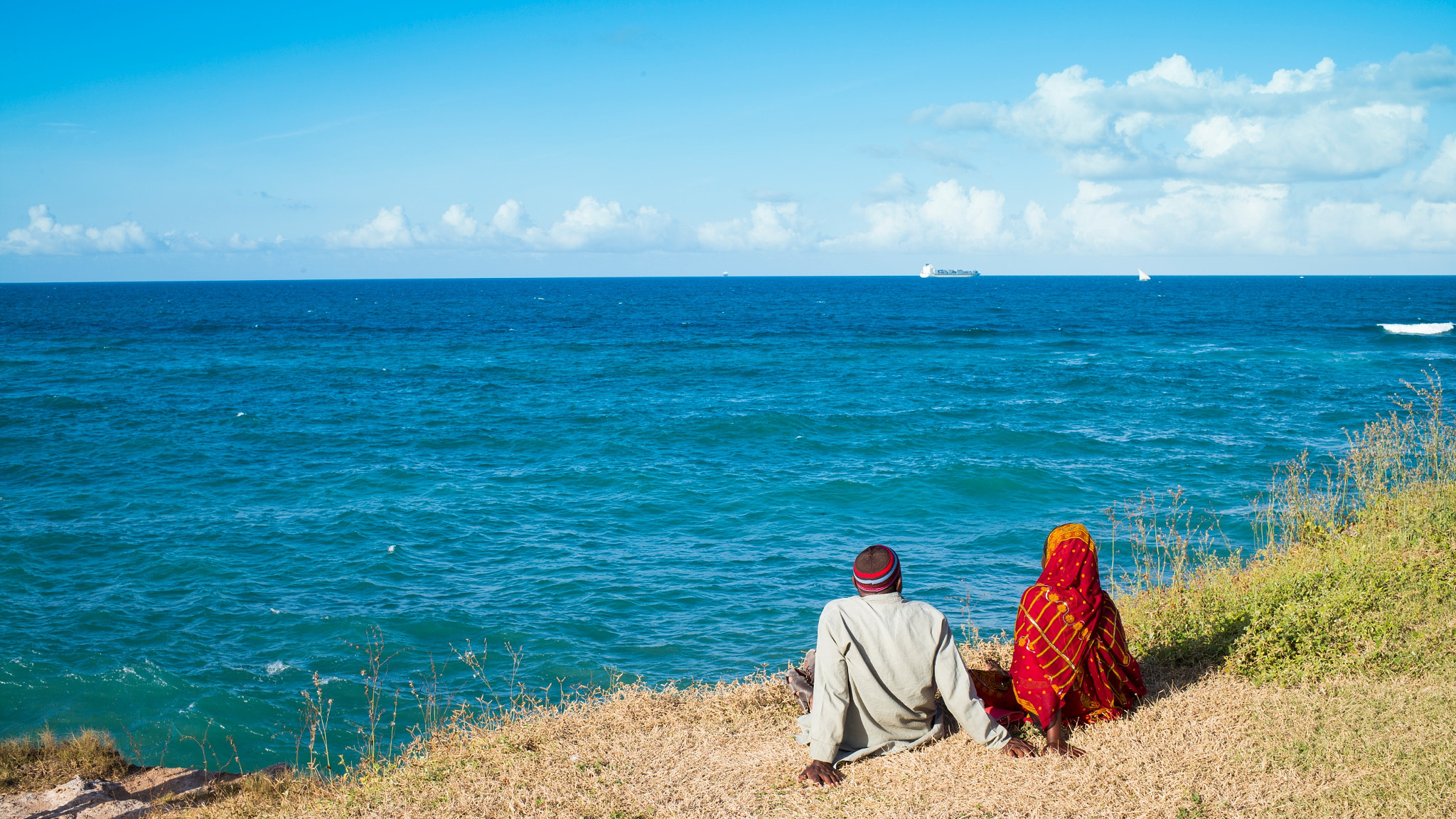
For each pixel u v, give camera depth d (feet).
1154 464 64.75
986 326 247.91
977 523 50.42
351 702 29.32
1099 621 12.95
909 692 12.73
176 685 30.42
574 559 44.55
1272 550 24.91
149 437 81.35
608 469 67.31
